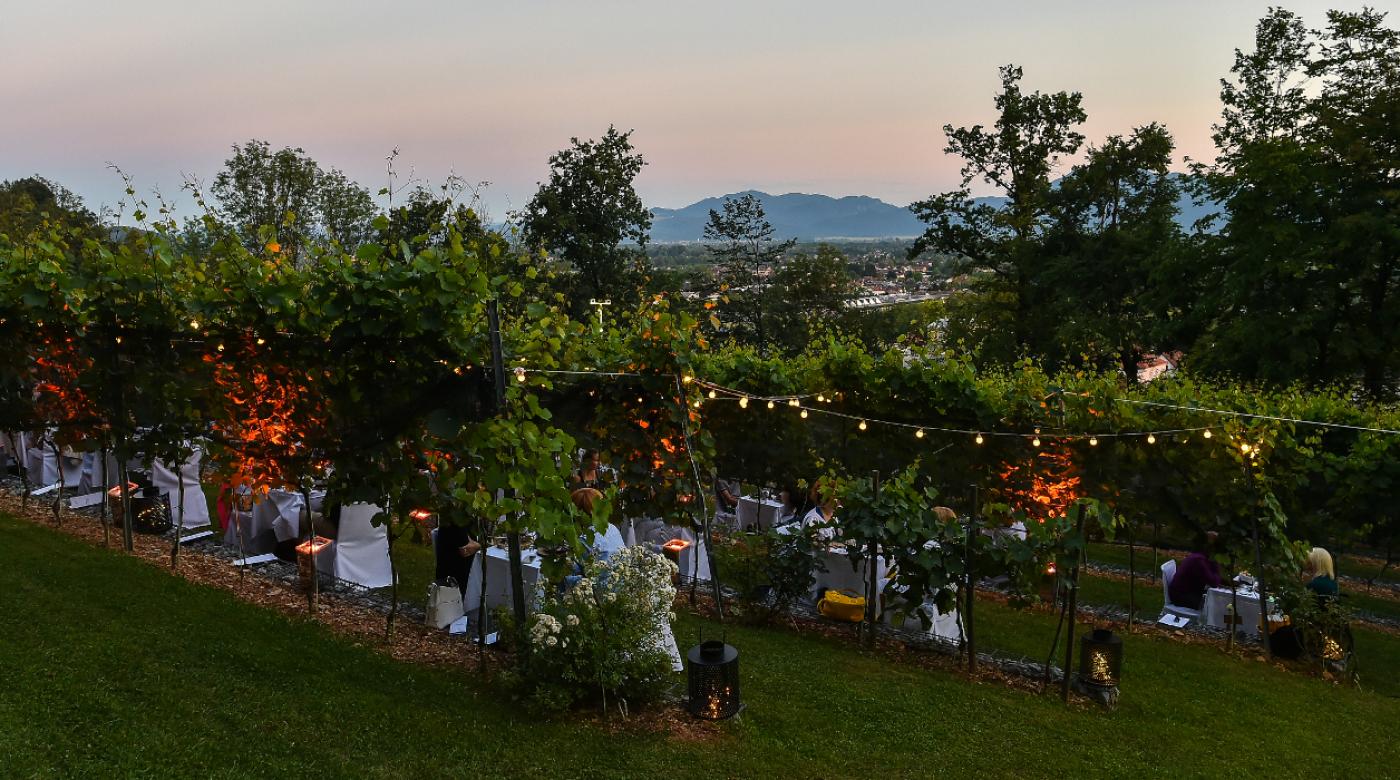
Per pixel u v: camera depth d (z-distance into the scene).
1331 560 9.25
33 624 6.04
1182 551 15.09
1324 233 19.89
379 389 6.23
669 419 8.49
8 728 4.45
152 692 5.19
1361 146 19.84
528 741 5.18
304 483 6.90
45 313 6.62
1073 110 30.09
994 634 9.32
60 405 7.02
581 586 5.74
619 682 5.56
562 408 8.41
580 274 31.34
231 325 6.36
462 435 6.04
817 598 9.52
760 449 12.70
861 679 7.02
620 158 33.28
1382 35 21.20
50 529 9.09
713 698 5.69
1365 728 7.14
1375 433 11.49
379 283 5.87
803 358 13.56
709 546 8.15
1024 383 11.81
